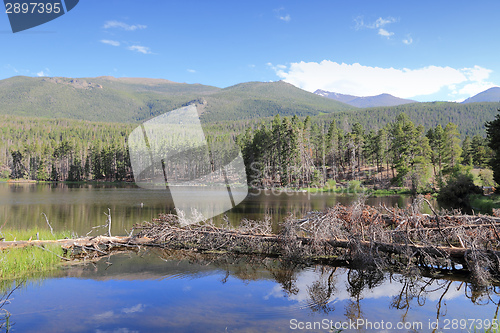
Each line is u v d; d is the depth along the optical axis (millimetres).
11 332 4434
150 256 9273
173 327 4668
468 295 6473
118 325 4695
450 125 67000
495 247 9469
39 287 6371
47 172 107125
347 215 9703
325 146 82562
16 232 11391
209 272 7586
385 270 8180
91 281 6789
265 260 9000
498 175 33844
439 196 37094
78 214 19516
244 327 4715
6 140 160250
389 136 83062
